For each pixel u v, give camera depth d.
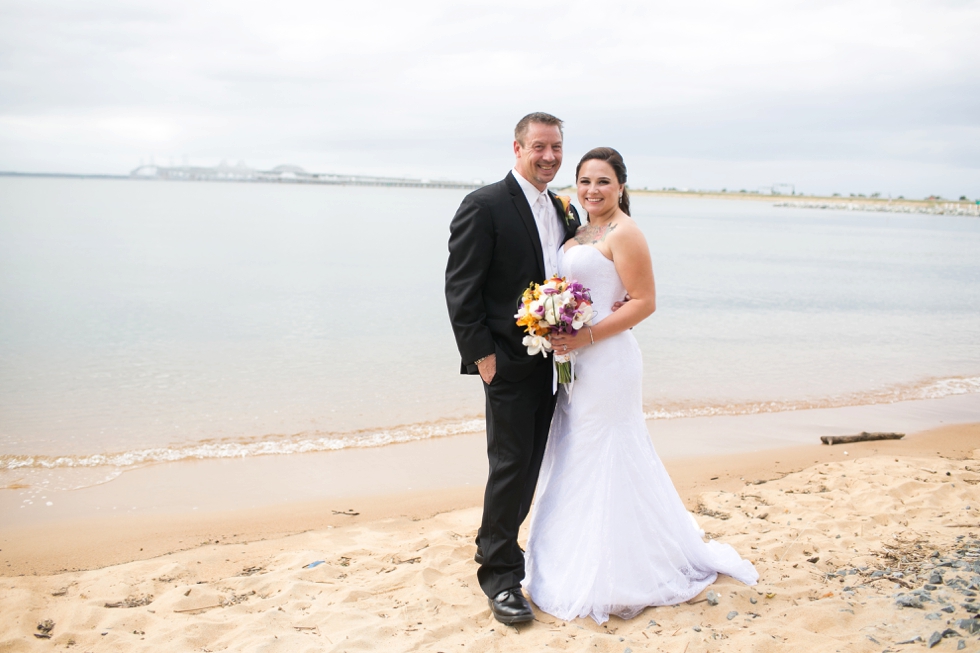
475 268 3.40
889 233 59.84
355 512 5.28
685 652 2.92
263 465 6.34
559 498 3.59
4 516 5.16
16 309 14.29
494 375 3.41
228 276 19.97
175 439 7.01
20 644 3.16
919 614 3.10
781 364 10.84
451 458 6.58
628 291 3.51
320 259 24.91
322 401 8.37
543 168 3.44
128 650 3.10
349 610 3.42
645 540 3.44
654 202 196.75
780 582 3.63
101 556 4.48
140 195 111.75
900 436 7.15
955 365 10.89
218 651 3.05
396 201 109.31
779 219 94.62
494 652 3.03
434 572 3.89
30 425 7.34
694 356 11.37
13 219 45.72
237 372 9.65
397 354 10.88
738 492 5.52
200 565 4.23
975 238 54.50
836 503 5.05
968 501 5.02
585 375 3.51
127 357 10.43
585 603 3.34
